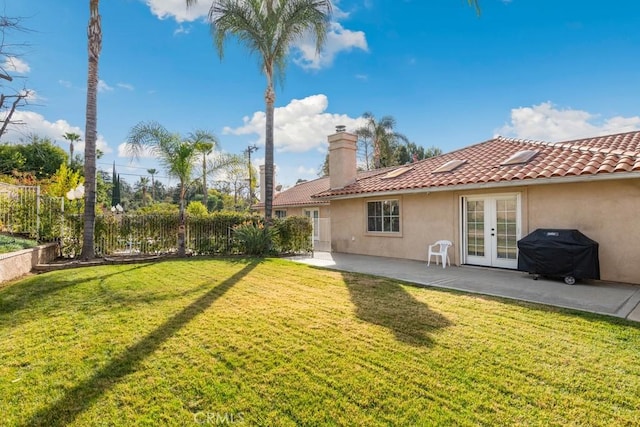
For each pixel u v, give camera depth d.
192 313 5.65
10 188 12.32
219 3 13.02
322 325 5.09
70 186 16.03
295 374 3.62
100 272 9.33
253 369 3.73
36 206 12.18
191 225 13.88
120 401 3.14
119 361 3.92
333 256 13.75
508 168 10.04
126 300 6.45
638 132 11.74
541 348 4.25
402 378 3.53
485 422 2.82
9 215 12.14
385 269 10.23
